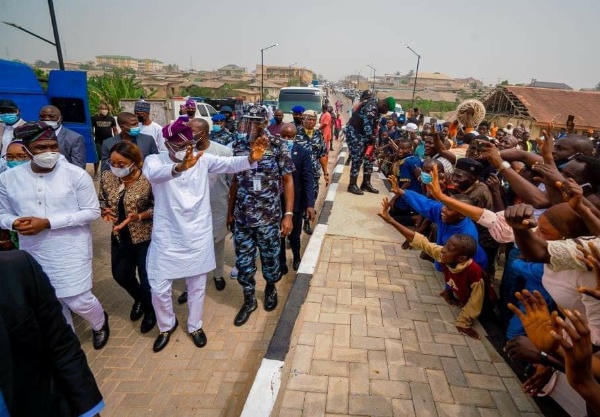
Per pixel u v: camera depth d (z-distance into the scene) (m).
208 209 3.20
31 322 1.19
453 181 3.67
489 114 27.25
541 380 2.33
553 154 3.43
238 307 4.04
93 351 3.31
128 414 2.67
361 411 2.44
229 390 2.91
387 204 3.50
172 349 3.35
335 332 3.24
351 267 4.51
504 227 2.50
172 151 2.90
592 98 23.66
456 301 3.72
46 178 2.78
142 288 3.49
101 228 6.28
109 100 17.95
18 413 1.18
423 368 2.84
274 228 3.63
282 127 4.47
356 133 7.33
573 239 1.85
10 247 3.34
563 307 2.14
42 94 7.68
